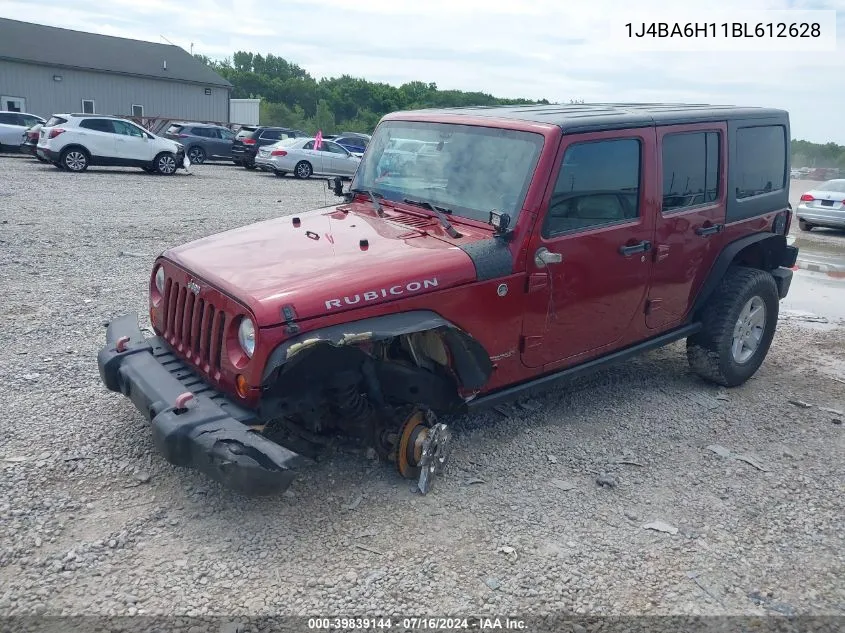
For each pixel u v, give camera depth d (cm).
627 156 462
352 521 367
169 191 1759
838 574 350
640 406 542
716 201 541
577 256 438
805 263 1210
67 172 2081
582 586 330
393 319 361
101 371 409
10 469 392
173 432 326
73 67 3962
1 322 640
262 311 328
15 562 321
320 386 365
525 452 455
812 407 558
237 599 308
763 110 590
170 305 407
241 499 379
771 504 410
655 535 373
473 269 391
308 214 488
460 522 373
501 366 423
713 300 561
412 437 390
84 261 904
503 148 435
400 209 470
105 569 321
